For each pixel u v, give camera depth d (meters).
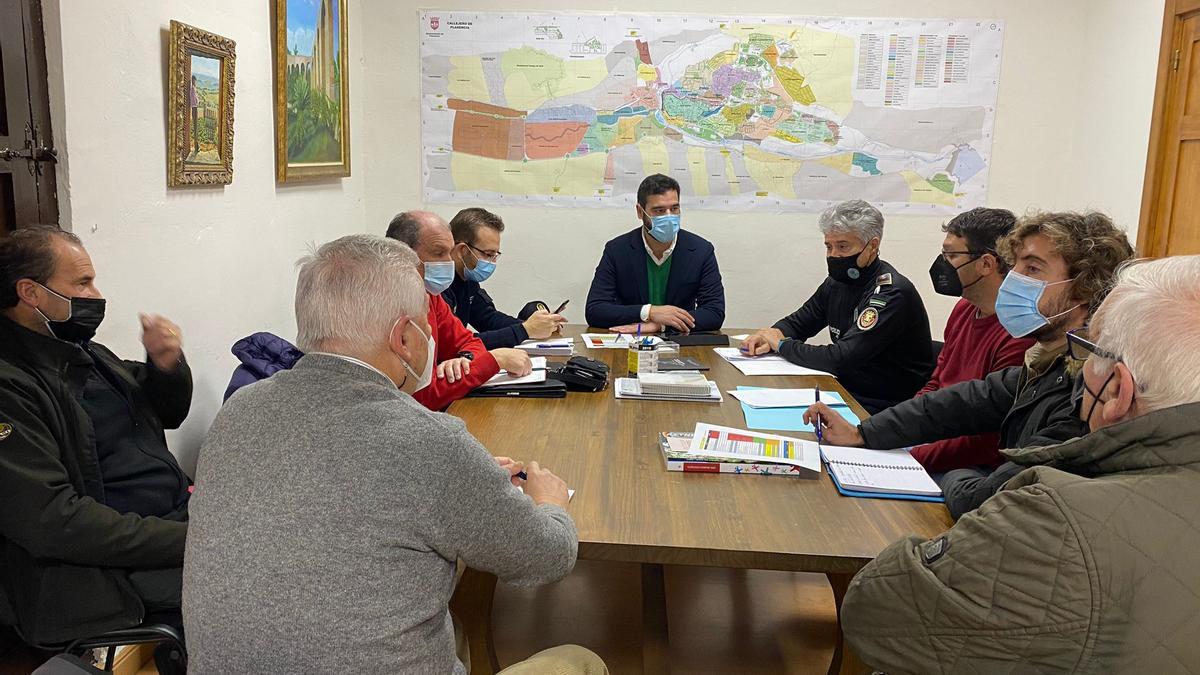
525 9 4.10
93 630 1.59
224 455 1.14
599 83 4.14
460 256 3.17
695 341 3.30
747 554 1.49
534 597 2.66
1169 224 3.42
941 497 1.74
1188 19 3.30
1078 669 0.95
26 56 1.79
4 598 1.57
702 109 4.15
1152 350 1.01
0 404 1.49
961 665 1.06
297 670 1.07
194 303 2.52
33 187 1.81
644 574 2.19
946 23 4.05
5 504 1.48
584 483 1.79
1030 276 1.73
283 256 3.25
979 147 4.16
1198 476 0.96
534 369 2.69
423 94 4.18
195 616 1.10
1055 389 1.67
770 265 4.29
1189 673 0.91
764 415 2.32
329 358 1.19
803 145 4.17
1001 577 1.01
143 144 2.21
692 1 4.07
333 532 1.08
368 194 4.29
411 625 1.11
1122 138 3.72
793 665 2.31
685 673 2.25
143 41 2.20
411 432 1.13
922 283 4.28
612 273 3.72
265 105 3.03
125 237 2.13
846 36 4.07
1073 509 0.97
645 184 3.53
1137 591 0.92
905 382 3.05
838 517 1.64
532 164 4.22
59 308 1.61
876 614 1.17
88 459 1.65
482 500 1.17
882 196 4.21
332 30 3.62
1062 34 4.04
